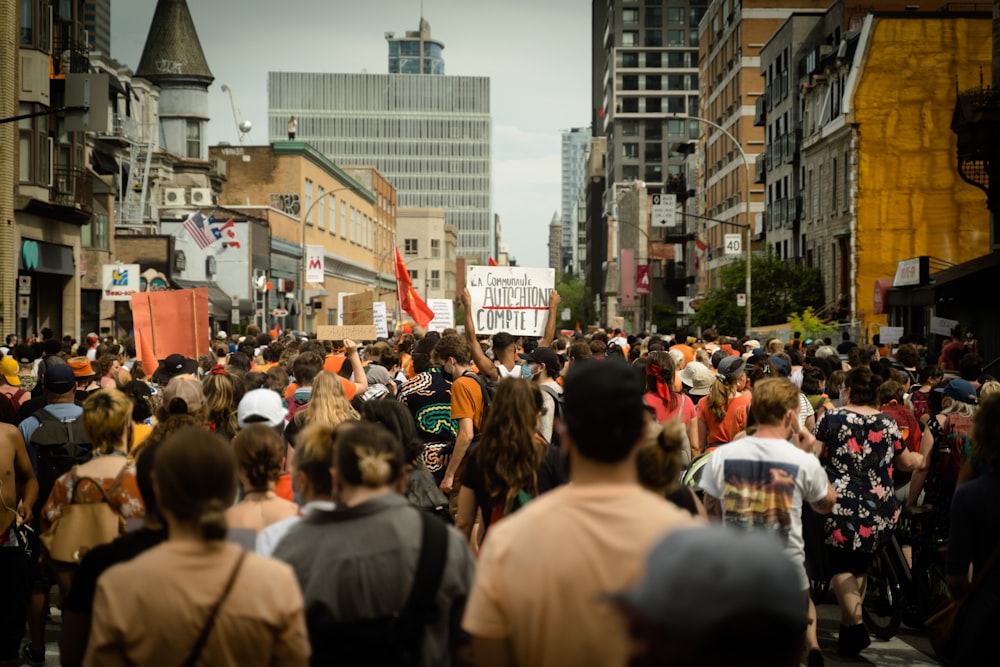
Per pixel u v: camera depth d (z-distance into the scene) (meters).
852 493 8.59
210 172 74.81
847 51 49.22
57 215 37.78
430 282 189.50
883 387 10.64
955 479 9.31
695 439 10.16
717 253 85.06
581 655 3.28
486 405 9.16
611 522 3.34
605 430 3.39
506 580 3.38
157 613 3.78
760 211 74.56
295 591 3.93
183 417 6.71
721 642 1.85
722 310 54.09
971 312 34.03
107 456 6.78
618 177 168.25
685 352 17.98
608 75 174.62
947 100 46.91
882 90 47.16
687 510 5.98
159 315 15.62
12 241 34.56
